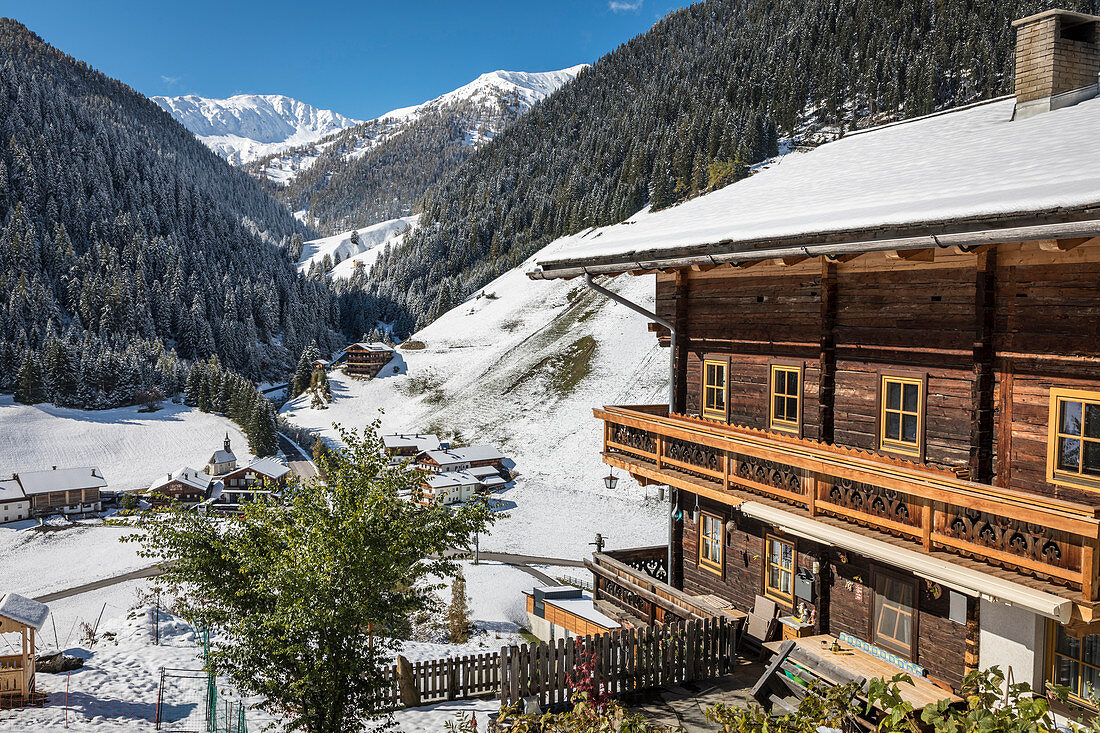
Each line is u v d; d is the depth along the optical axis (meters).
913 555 9.03
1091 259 8.43
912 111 185.00
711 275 14.95
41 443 121.88
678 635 12.23
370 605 10.95
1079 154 9.03
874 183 11.54
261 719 16.28
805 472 10.87
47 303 170.50
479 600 54.09
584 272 14.68
